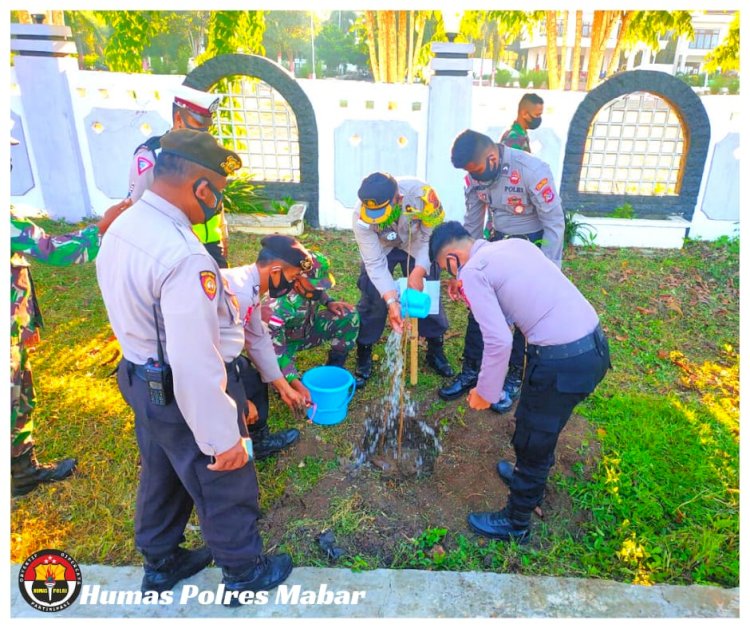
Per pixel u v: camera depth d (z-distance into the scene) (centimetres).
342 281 542
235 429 188
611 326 465
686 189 655
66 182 671
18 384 259
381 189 300
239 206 658
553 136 652
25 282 257
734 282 546
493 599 222
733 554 249
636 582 238
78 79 645
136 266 175
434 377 392
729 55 1068
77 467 302
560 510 277
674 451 312
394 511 276
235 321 204
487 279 233
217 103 322
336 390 326
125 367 195
